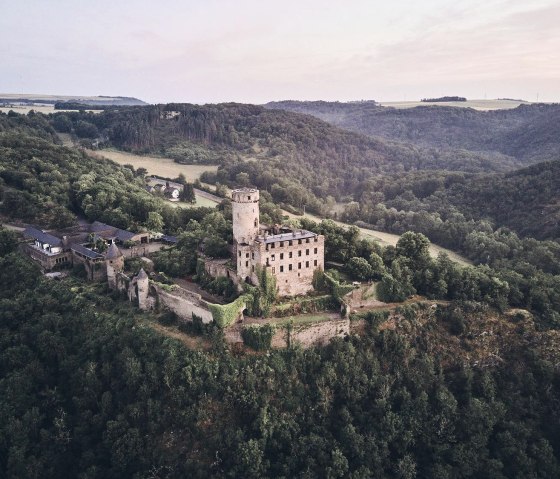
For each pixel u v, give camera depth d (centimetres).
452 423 11481
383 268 14362
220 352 11375
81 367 11681
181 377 10912
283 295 13150
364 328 12912
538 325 13662
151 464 10225
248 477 10012
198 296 12244
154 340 11794
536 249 19575
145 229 17450
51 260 15038
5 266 14862
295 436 10838
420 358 12706
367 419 11381
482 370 12938
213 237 14538
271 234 14075
